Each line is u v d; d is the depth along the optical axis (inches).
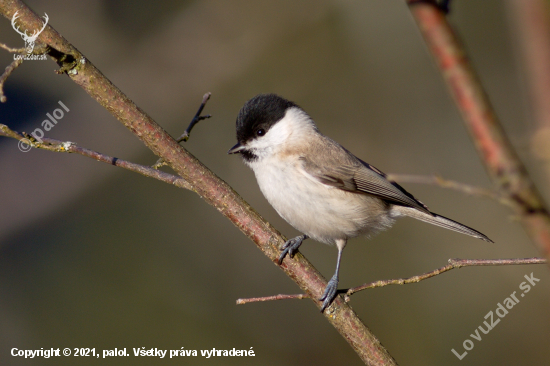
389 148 502.0
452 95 89.7
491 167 87.2
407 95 509.4
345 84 515.5
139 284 432.1
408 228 457.1
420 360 398.3
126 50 502.3
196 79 502.0
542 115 75.9
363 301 427.8
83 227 443.5
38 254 425.7
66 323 404.5
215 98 503.2
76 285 419.8
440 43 88.4
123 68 495.5
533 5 74.8
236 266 450.6
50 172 436.8
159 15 511.2
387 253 446.9
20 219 425.1
